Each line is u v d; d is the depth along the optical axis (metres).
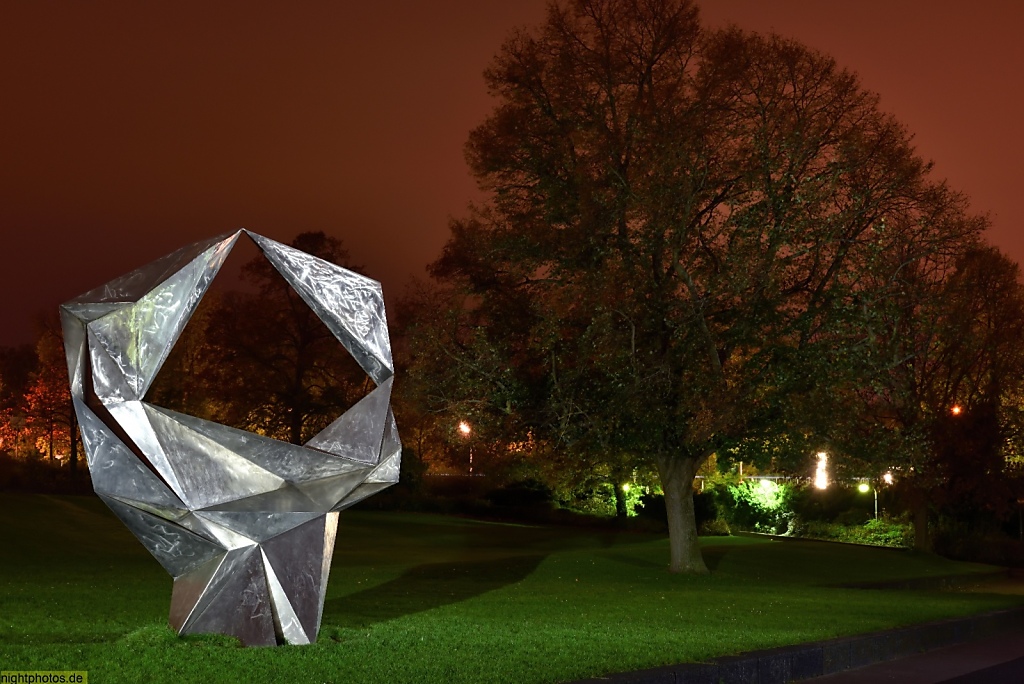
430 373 22.80
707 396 20.59
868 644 12.56
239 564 9.70
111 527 28.94
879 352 21.22
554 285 22.12
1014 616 16.86
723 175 21.77
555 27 23.27
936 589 26.38
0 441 70.62
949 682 11.21
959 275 29.98
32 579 16.45
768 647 11.53
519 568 22.70
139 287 9.54
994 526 42.44
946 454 36.78
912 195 22.16
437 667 9.05
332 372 43.91
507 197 23.45
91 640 9.92
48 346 63.59
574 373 21.45
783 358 20.70
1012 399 38.72
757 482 49.78
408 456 50.84
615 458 23.31
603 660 9.84
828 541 41.88
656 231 20.78
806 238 20.73
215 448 9.62
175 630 9.71
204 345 44.56
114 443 9.45
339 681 8.29
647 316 21.03
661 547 29.94
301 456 9.77
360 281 10.55
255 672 8.37
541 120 23.16
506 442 23.38
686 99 22.14
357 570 20.77
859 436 21.75
